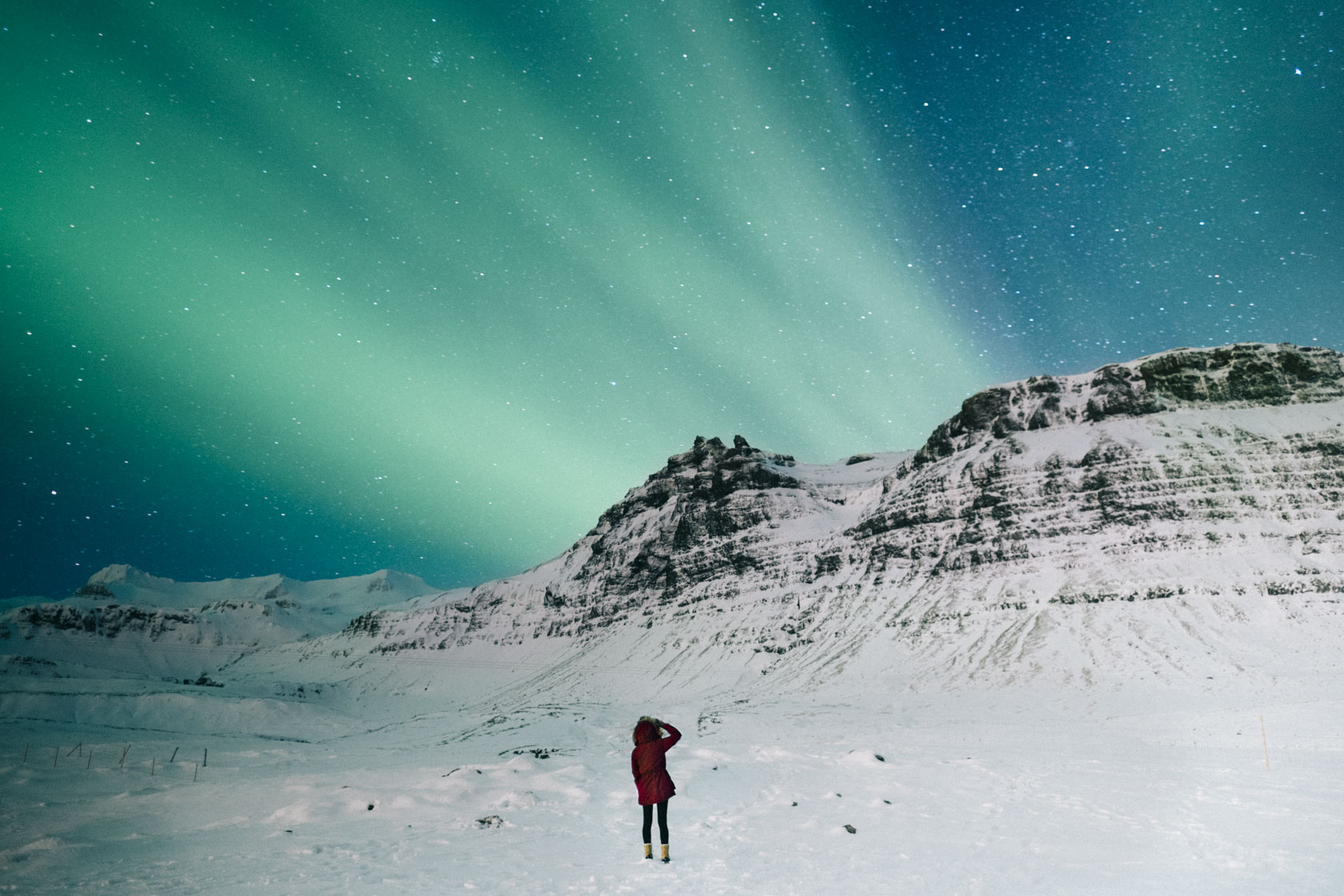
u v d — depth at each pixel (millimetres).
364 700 197000
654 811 18078
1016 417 142000
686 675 139875
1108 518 114250
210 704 129125
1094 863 12609
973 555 121750
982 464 135750
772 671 123000
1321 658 79062
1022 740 44438
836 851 13883
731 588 172750
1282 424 116688
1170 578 100562
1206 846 13570
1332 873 11281
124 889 11969
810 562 161000
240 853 14781
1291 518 102938
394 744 87938
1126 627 94375
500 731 84438
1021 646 97312
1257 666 79312
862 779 23906
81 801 27156
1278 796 18734
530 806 19312
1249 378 125938
